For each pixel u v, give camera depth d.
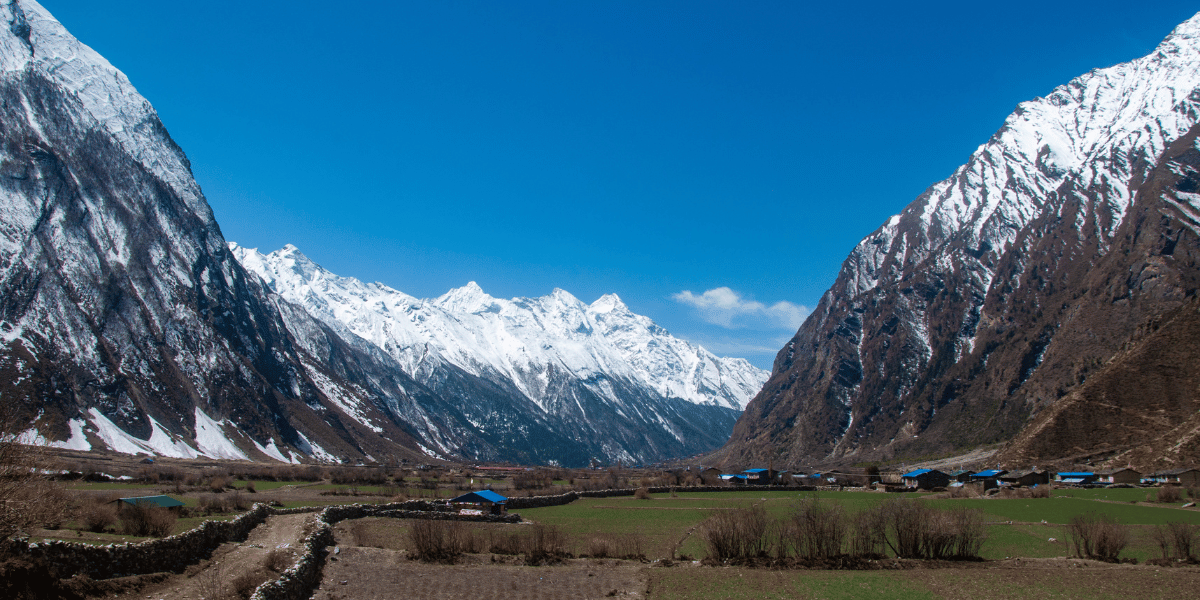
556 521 101.06
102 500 67.06
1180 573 59.62
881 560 64.94
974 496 136.75
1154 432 168.25
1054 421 189.25
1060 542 75.44
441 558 65.56
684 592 55.31
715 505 125.69
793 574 60.75
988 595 53.53
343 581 55.53
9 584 33.03
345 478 166.50
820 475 199.50
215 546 56.75
